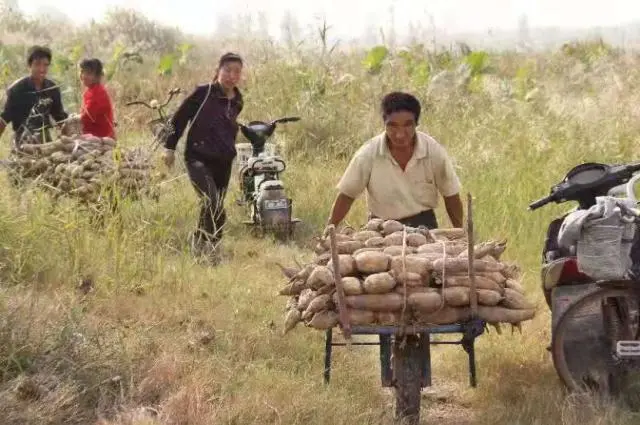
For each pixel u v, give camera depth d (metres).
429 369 5.79
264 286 8.49
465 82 17.69
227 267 8.88
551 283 6.21
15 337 6.01
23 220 8.16
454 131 13.88
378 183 6.43
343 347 7.18
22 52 22.58
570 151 11.91
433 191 6.52
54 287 7.78
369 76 17.23
